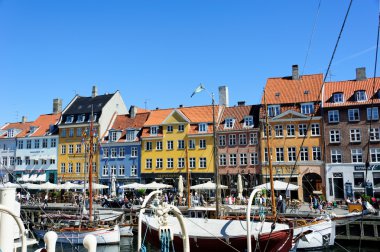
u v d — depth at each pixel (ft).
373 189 142.72
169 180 180.14
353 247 85.66
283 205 103.24
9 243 17.48
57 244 91.61
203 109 184.75
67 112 211.61
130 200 136.87
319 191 149.89
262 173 160.76
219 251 55.16
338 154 150.82
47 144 208.54
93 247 16.06
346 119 151.43
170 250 60.64
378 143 145.59
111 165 191.72
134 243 96.68
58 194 162.40
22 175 203.41
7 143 218.59
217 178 90.53
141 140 187.62
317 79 166.91
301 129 157.89
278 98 165.68
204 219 65.46
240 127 169.68
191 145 177.37
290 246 56.44
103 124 200.85
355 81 159.22
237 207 98.58
